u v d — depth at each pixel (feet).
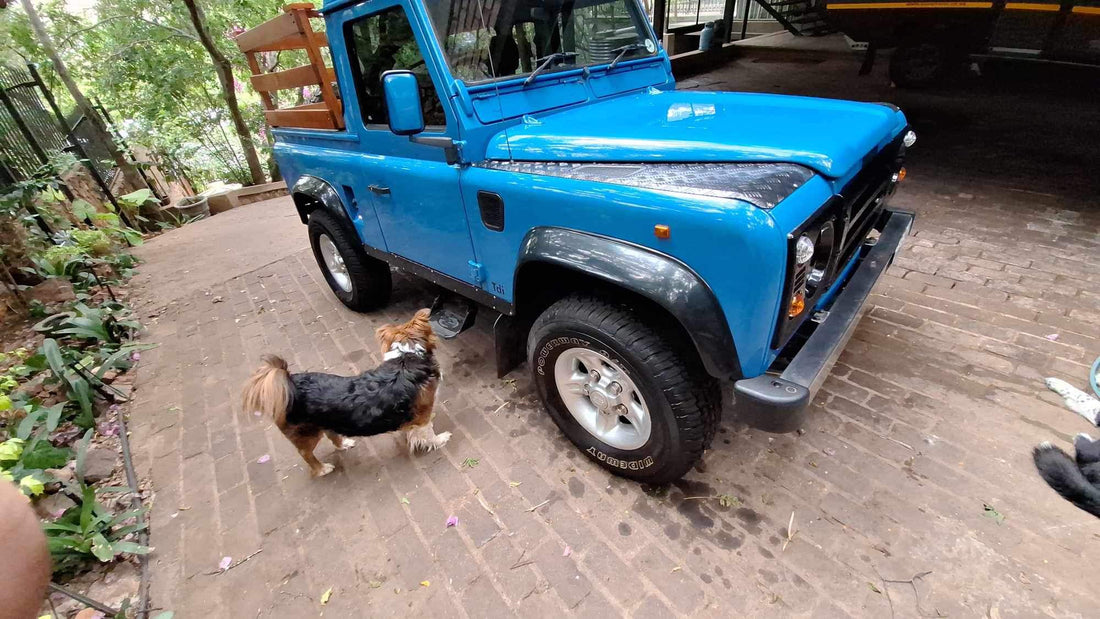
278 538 7.27
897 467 7.28
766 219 4.70
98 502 8.00
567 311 6.66
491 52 7.57
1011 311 10.23
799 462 7.54
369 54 8.30
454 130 7.29
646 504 7.18
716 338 5.29
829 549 6.31
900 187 16.69
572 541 6.77
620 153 6.29
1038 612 5.45
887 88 27.84
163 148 38.81
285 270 16.98
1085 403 7.78
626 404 6.82
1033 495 6.65
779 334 5.30
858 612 5.61
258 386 6.98
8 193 15.34
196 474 8.55
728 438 8.11
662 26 38.14
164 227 28.86
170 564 7.01
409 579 6.51
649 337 6.03
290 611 6.29
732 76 33.81
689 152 5.90
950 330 9.87
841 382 8.86
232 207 33.63
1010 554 6.01
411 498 7.70
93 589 6.74
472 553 6.75
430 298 13.92
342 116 10.02
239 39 11.45
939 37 23.20
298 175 12.33
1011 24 21.18
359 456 8.62
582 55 8.75
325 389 7.39
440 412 9.43
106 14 34.86
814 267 5.91
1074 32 20.02
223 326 13.57
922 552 6.15
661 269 5.38
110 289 15.60
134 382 11.27
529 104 7.85
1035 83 24.29
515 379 10.18
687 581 6.13
